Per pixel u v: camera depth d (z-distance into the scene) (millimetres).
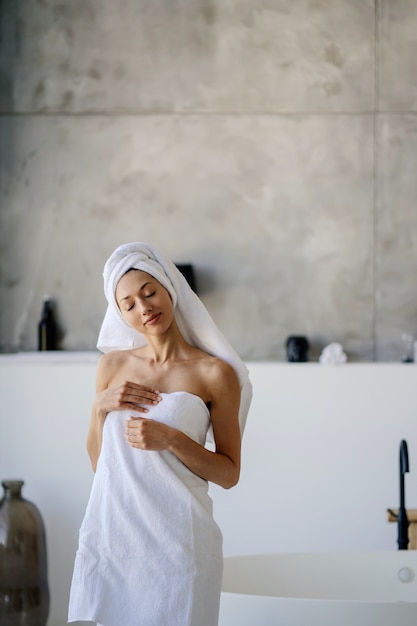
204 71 5531
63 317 5516
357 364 4898
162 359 2582
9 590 4609
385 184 5504
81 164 5535
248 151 5512
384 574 3725
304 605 2867
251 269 5500
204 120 5516
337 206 5504
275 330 5484
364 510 4797
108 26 5547
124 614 2375
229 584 3576
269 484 4816
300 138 5512
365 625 2824
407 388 4844
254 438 4836
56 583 4777
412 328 5484
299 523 4793
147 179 5523
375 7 5523
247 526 4789
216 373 2537
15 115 5535
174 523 2381
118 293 2527
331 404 4844
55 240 5527
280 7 5535
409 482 4812
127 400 2486
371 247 5500
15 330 5531
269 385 4855
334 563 3719
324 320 5488
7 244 5531
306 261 5504
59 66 5543
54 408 4852
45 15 5547
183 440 2416
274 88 5516
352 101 5512
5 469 4840
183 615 2350
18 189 5535
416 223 5504
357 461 4824
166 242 5512
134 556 2379
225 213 5508
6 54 5547
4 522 4629
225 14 5535
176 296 2590
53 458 4836
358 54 5516
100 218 5523
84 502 4812
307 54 5527
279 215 5508
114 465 2445
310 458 4828
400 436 4828
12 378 4875
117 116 5539
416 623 2814
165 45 5535
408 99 5512
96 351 5504
